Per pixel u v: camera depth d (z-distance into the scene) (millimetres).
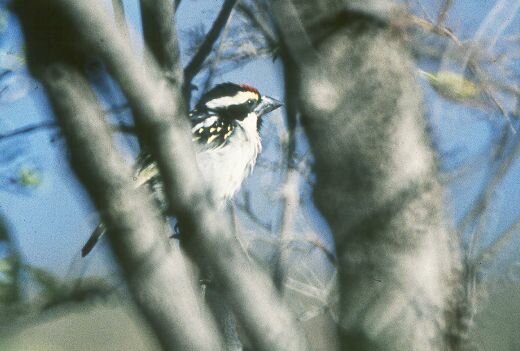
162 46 5664
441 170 7098
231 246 4250
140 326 4105
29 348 5199
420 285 6773
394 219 6820
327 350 6930
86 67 3936
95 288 5527
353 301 6812
